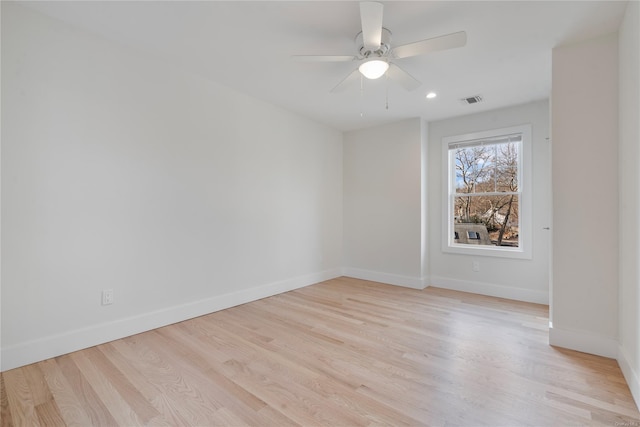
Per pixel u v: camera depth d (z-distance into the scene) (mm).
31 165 2082
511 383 1890
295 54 2645
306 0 1957
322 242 4668
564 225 2393
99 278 2400
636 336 1761
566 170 2385
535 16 2078
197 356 2219
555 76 2438
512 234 3846
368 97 3555
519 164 3779
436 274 4352
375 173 4691
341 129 4934
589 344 2281
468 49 2492
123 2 1989
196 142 3045
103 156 2418
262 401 1705
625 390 1817
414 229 4277
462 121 4156
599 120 2264
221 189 3273
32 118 2084
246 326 2809
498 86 3205
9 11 1999
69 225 2248
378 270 4641
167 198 2822
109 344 2400
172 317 2854
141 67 2639
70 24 2240
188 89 2973
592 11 2016
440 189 4332
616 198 2201
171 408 1639
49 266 2160
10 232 2008
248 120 3549
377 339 2535
